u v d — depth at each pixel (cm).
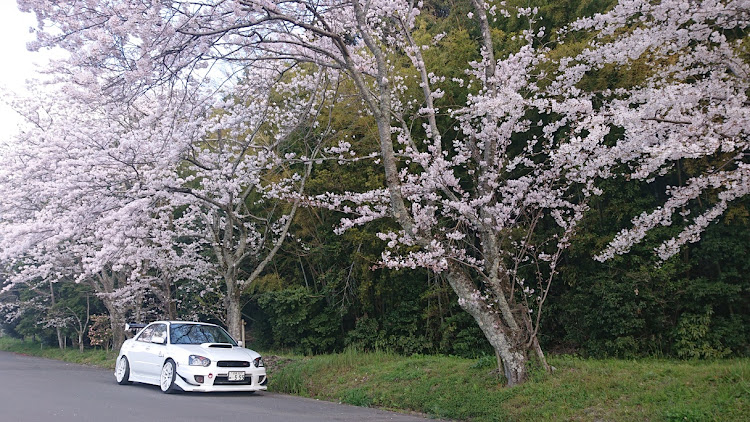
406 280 1491
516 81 980
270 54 1222
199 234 1450
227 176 1286
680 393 715
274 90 1519
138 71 877
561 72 1152
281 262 1836
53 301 2444
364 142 1480
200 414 784
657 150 677
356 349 1493
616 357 1171
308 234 1652
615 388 783
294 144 1520
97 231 1205
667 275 1137
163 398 962
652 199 1205
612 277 1199
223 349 1077
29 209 1466
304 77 1511
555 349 1333
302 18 1048
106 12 895
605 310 1175
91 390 1058
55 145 1234
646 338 1171
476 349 1348
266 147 1372
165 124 1154
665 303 1151
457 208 930
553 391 806
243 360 1052
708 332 1116
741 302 1141
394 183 912
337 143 1500
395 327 1512
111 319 1991
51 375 1423
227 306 1413
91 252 1448
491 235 940
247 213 1499
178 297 1936
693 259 1186
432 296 1451
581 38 1308
